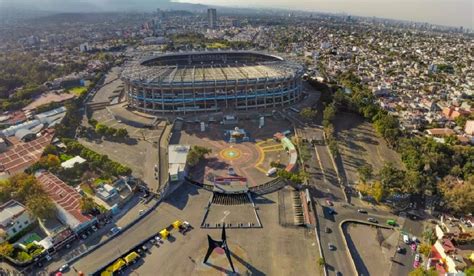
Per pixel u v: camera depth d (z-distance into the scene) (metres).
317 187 150.25
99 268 106.12
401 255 113.81
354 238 121.31
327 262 109.62
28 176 141.25
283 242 118.19
